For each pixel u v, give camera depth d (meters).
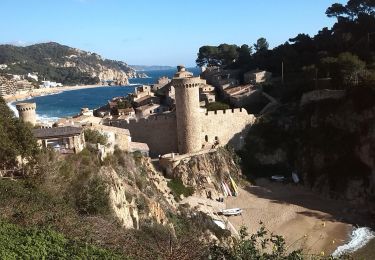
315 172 82.88
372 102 79.06
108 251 23.78
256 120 93.06
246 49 187.62
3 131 41.75
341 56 94.62
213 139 88.00
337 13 135.50
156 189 65.00
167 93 124.94
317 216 68.00
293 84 105.56
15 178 39.81
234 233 59.56
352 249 55.62
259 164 88.06
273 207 71.94
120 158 60.16
